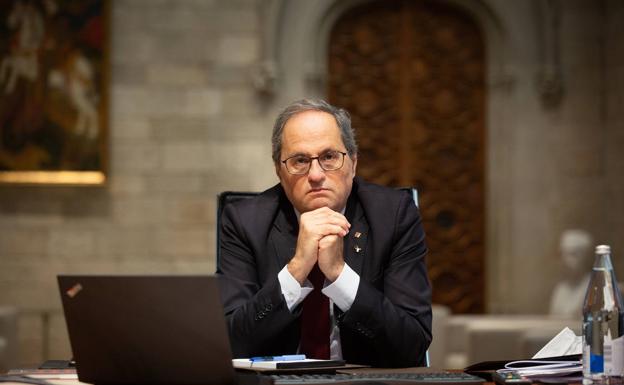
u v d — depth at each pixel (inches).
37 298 628.4
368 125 641.6
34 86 625.9
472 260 641.6
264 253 183.2
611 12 636.1
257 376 133.8
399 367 167.8
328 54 642.2
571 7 639.1
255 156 634.8
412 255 182.5
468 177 642.8
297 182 177.2
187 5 639.8
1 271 629.6
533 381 137.9
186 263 633.0
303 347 176.7
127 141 634.2
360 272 180.5
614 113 632.4
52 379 147.3
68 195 631.8
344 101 642.2
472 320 472.1
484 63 644.1
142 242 631.8
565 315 533.3
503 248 637.9
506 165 638.5
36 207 631.2
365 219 186.9
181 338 130.1
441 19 645.9
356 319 163.9
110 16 630.5
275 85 629.9
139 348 132.0
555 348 162.4
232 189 633.6
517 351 423.5
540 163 639.8
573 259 541.3
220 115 635.5
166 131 635.5
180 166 634.8
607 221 635.5
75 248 631.2
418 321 173.9
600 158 636.7
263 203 189.9
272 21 629.0
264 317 164.2
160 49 637.9
